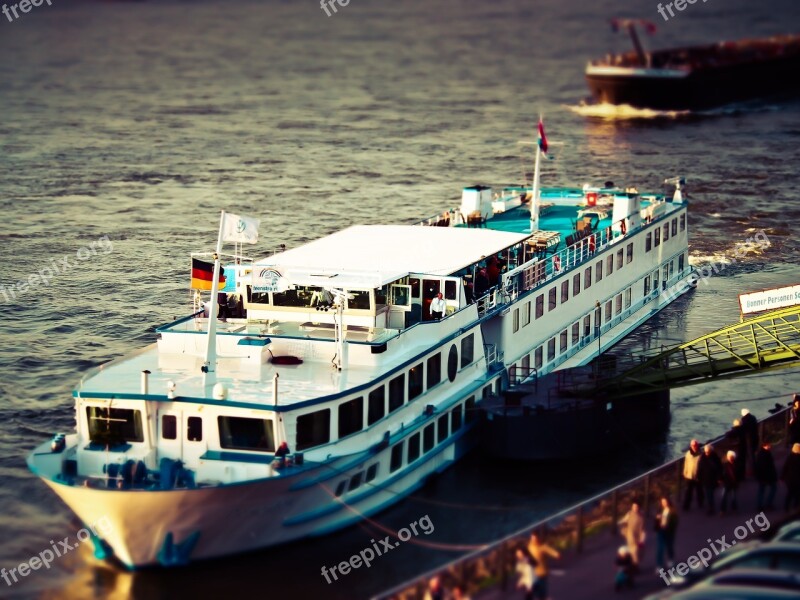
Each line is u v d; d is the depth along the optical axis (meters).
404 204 185.75
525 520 85.44
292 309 90.06
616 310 123.81
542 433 94.25
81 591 76.19
